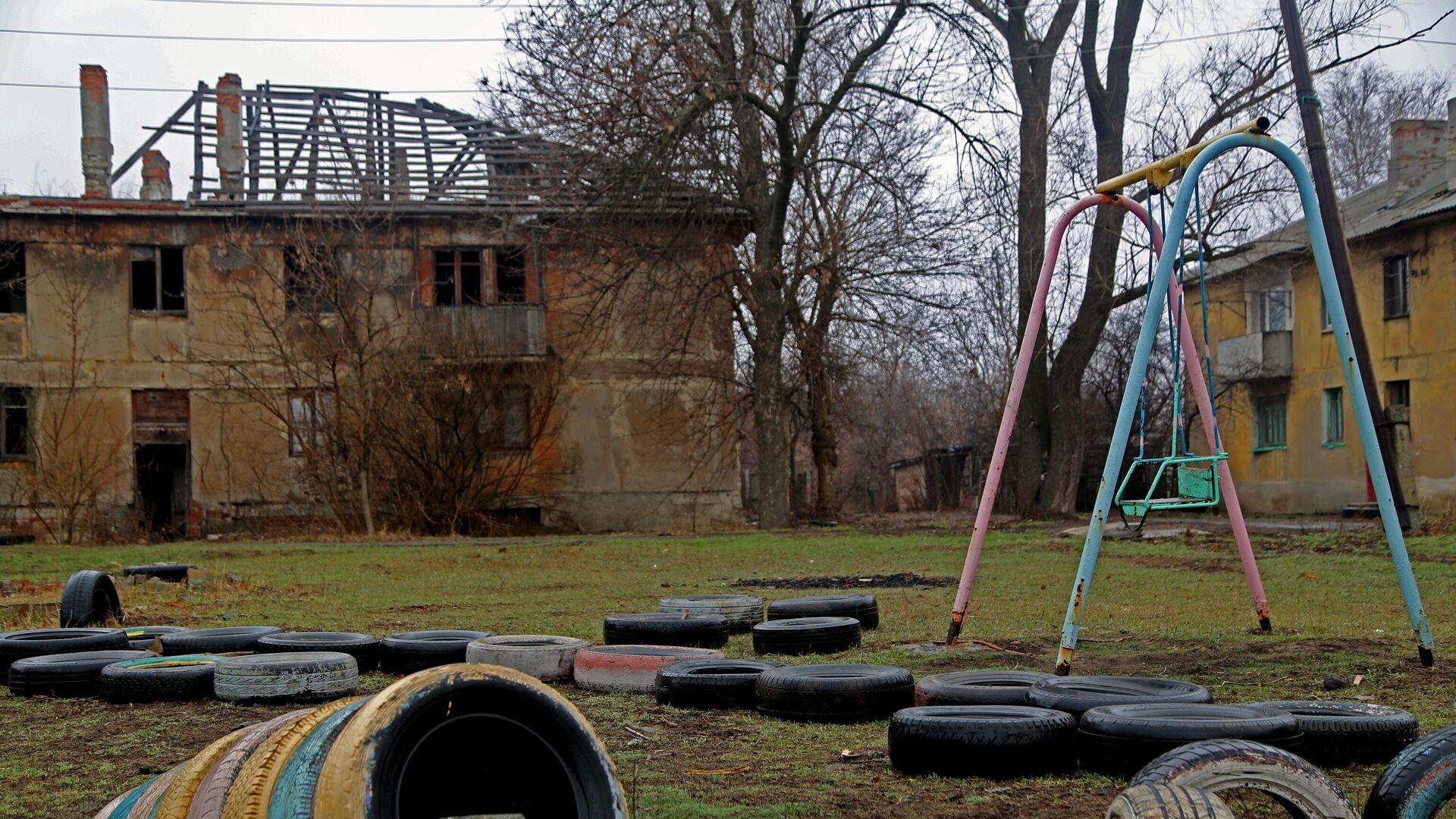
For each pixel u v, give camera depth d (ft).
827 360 96.17
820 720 14.92
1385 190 103.60
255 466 92.12
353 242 90.94
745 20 79.05
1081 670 18.29
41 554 62.28
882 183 81.97
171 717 16.44
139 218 92.43
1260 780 8.18
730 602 24.81
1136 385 17.10
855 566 45.24
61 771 13.28
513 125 87.71
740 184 84.94
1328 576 35.06
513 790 7.57
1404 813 8.41
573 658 18.56
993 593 32.07
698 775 12.34
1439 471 84.58
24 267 92.02
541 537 83.05
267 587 38.40
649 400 96.27
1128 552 49.29
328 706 8.42
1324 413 98.22
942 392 159.33
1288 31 48.19
